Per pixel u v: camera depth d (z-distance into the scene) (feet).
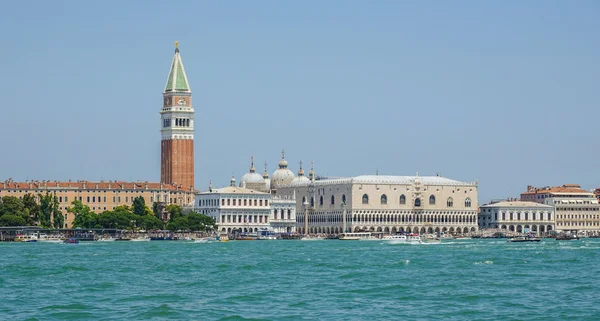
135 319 490.49
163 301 559.38
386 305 540.93
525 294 591.78
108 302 555.69
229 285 651.66
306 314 506.48
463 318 494.18
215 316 499.51
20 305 543.80
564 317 495.82
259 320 486.38
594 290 613.93
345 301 558.56
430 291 609.01
